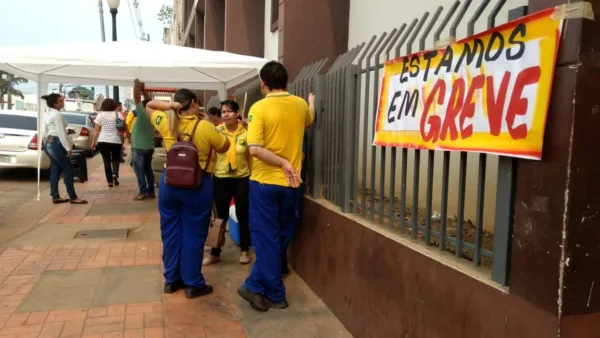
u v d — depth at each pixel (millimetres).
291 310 3824
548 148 1773
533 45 1851
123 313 3703
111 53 5910
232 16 9570
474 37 2199
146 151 8508
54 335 3318
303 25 5656
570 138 1687
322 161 4234
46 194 9133
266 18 8977
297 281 4465
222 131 4938
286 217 3996
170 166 3873
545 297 1776
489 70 2092
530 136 1836
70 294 4051
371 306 3100
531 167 1851
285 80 3770
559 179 1726
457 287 2252
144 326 3490
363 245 3209
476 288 2123
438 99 2459
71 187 8086
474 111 2180
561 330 1726
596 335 1768
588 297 1747
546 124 1780
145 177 8711
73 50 5906
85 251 5312
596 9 1677
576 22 1673
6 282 4301
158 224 6730
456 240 2434
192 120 3969
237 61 6312
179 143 3896
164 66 6035
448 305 2320
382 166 3127
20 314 3635
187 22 20578
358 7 5484
